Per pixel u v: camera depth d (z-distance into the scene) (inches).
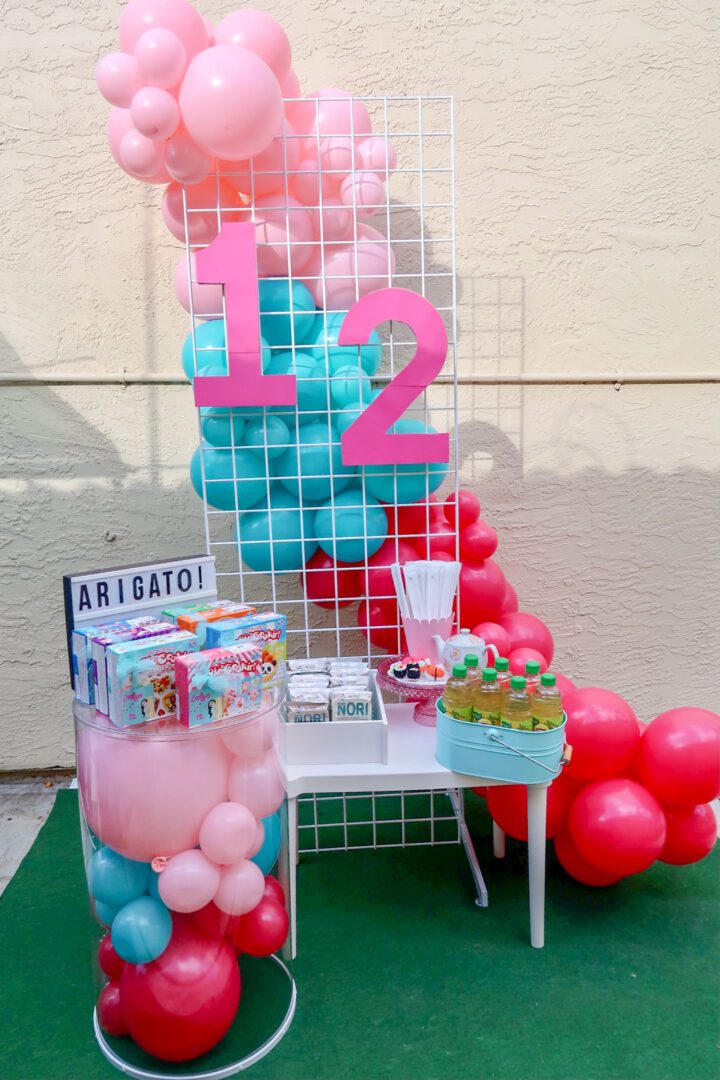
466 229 106.3
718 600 116.8
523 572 113.7
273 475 88.4
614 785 78.4
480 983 72.6
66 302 105.0
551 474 111.9
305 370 85.2
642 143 105.7
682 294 109.7
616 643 116.6
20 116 100.8
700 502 114.3
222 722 61.2
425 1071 63.1
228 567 110.9
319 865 92.9
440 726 75.1
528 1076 62.5
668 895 86.3
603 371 110.6
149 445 108.5
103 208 103.7
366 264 87.8
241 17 78.5
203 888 59.2
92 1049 66.4
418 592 82.0
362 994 71.4
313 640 112.2
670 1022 67.8
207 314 87.4
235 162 82.5
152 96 71.9
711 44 104.0
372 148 86.3
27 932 81.0
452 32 101.9
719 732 77.0
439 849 96.2
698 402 112.0
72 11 99.3
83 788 62.5
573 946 77.6
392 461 84.3
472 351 108.7
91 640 62.3
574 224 107.0
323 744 75.1
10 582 109.7
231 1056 64.2
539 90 103.8
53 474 108.0
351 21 101.1
